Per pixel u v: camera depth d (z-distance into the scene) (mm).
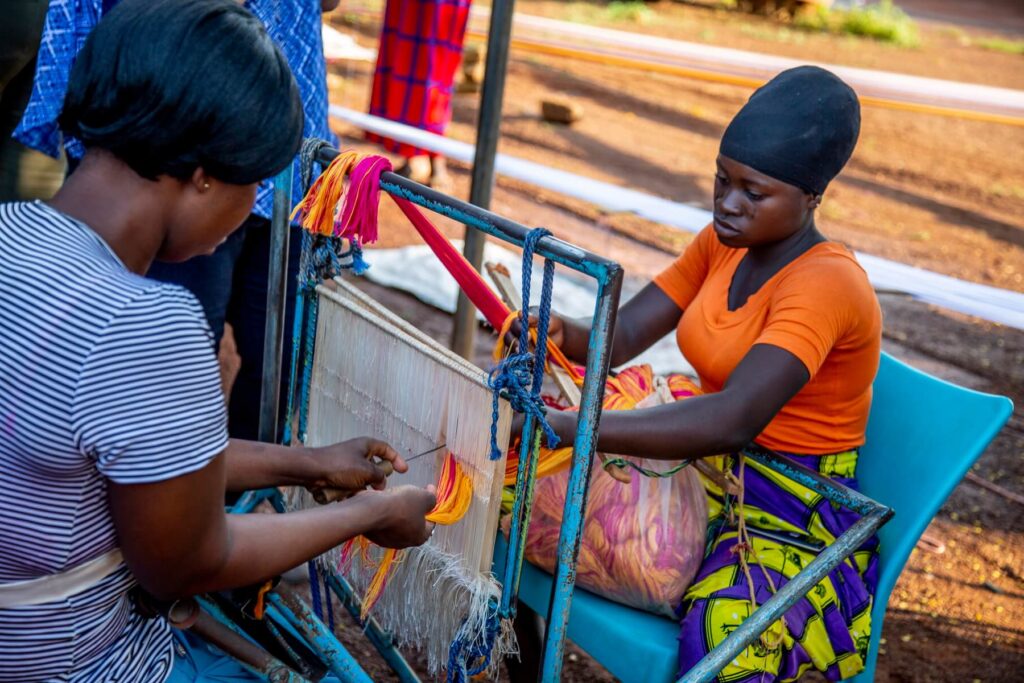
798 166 1740
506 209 6094
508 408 1451
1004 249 6695
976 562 3205
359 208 1614
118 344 1038
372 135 6152
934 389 1955
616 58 9703
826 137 1741
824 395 1866
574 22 12492
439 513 1513
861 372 1860
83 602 1158
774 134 1734
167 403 1052
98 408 1035
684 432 1629
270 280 1882
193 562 1131
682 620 1741
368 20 10328
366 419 1759
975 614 2922
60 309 1049
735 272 1967
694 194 6973
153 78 1080
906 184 8094
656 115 9195
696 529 1781
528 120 8359
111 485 1071
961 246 6664
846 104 1764
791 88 1758
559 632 1467
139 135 1093
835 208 7207
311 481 1535
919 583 3061
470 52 8578
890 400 2020
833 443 1909
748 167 1759
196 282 2340
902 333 5020
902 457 1953
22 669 1167
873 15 14531
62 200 1151
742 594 1721
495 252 5176
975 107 7902
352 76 8570
